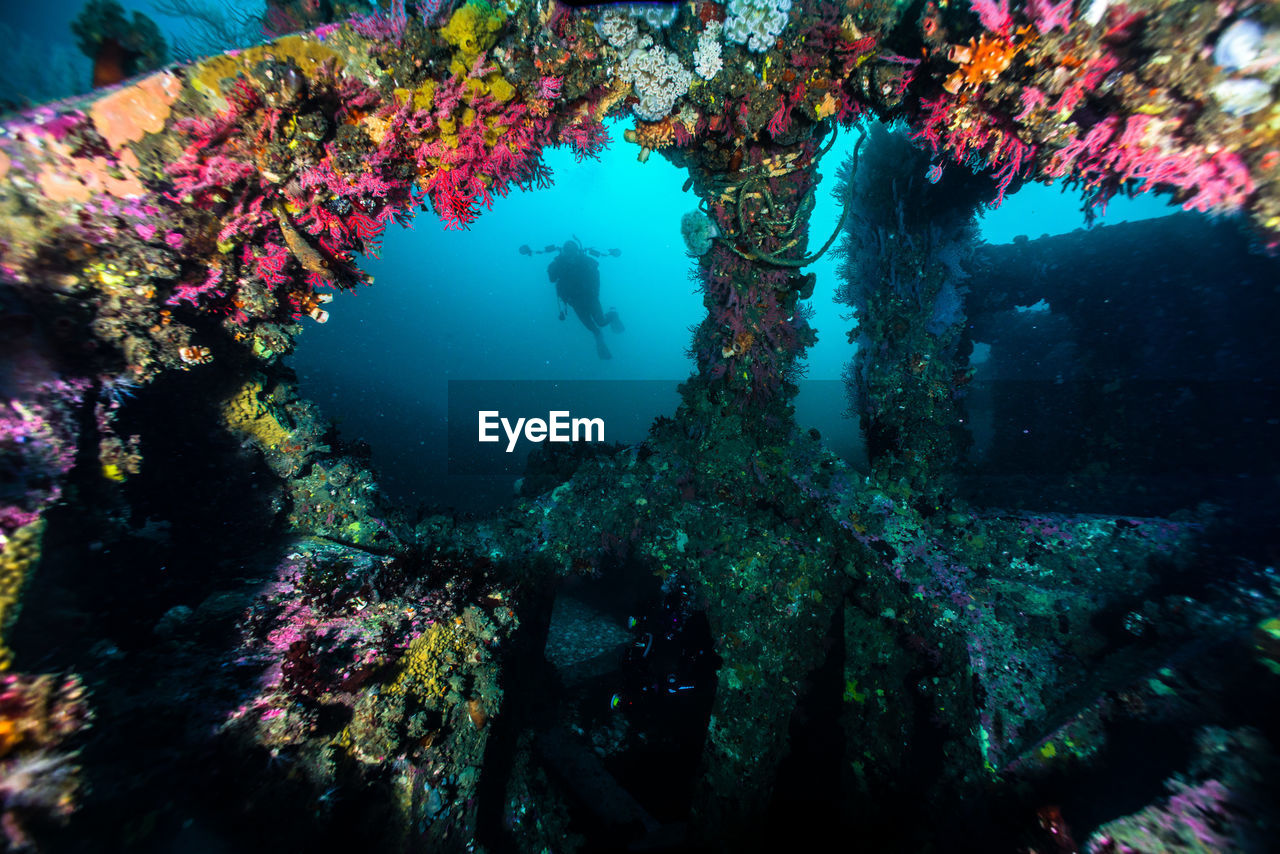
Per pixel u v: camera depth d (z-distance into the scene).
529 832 4.05
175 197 2.59
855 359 5.85
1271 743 2.49
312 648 3.04
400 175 3.13
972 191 5.11
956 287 5.61
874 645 4.60
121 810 2.04
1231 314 6.05
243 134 2.61
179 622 3.12
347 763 2.82
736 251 4.28
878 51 3.02
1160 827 2.38
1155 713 3.01
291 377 4.15
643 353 38.69
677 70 3.24
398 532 4.71
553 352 34.81
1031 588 4.07
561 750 5.41
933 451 5.18
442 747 3.18
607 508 5.14
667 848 4.46
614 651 7.47
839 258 5.90
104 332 2.55
